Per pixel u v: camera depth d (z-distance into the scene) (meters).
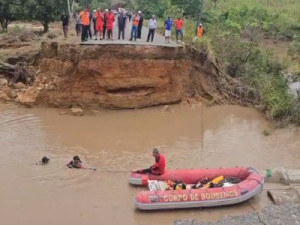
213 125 24.59
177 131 23.30
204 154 20.27
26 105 25.91
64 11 43.66
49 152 19.69
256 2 70.88
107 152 20.08
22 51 31.30
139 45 25.42
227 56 32.25
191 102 27.73
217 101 28.45
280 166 18.98
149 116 25.30
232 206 15.36
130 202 15.45
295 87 30.98
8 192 15.90
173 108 26.86
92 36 28.05
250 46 33.44
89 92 25.50
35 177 17.14
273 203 15.66
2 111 25.08
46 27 43.53
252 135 23.20
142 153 20.14
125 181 17.06
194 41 28.95
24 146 20.20
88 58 24.78
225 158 19.88
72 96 25.55
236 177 16.52
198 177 16.38
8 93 27.27
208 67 29.09
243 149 21.11
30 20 44.62
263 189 16.73
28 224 13.93
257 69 31.80
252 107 28.44
